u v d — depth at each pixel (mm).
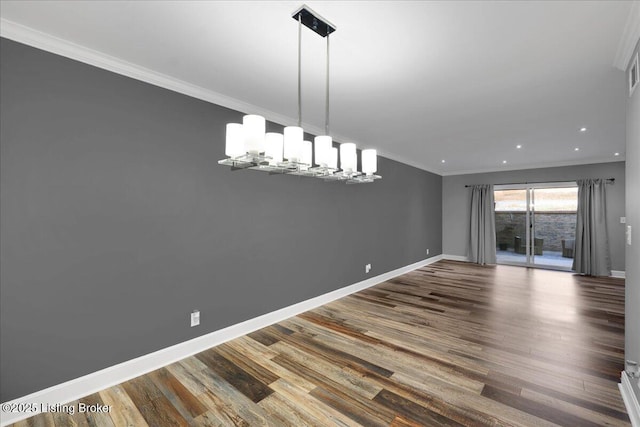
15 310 1811
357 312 3701
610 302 4086
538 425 1734
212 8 1613
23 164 1840
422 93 2746
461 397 2002
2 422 1753
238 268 3006
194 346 2637
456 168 7121
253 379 2227
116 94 2213
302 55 2107
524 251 6812
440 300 4203
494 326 3232
